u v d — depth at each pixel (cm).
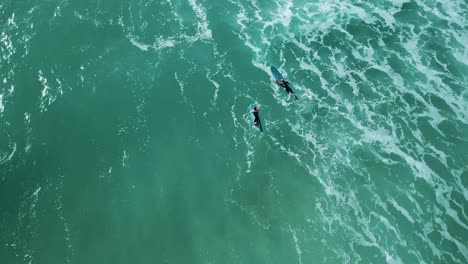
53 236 2653
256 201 2856
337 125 3262
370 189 2908
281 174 2991
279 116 3319
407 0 4188
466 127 3238
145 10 3984
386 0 4188
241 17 4034
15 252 2577
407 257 2591
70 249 2608
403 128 3241
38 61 3541
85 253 2598
